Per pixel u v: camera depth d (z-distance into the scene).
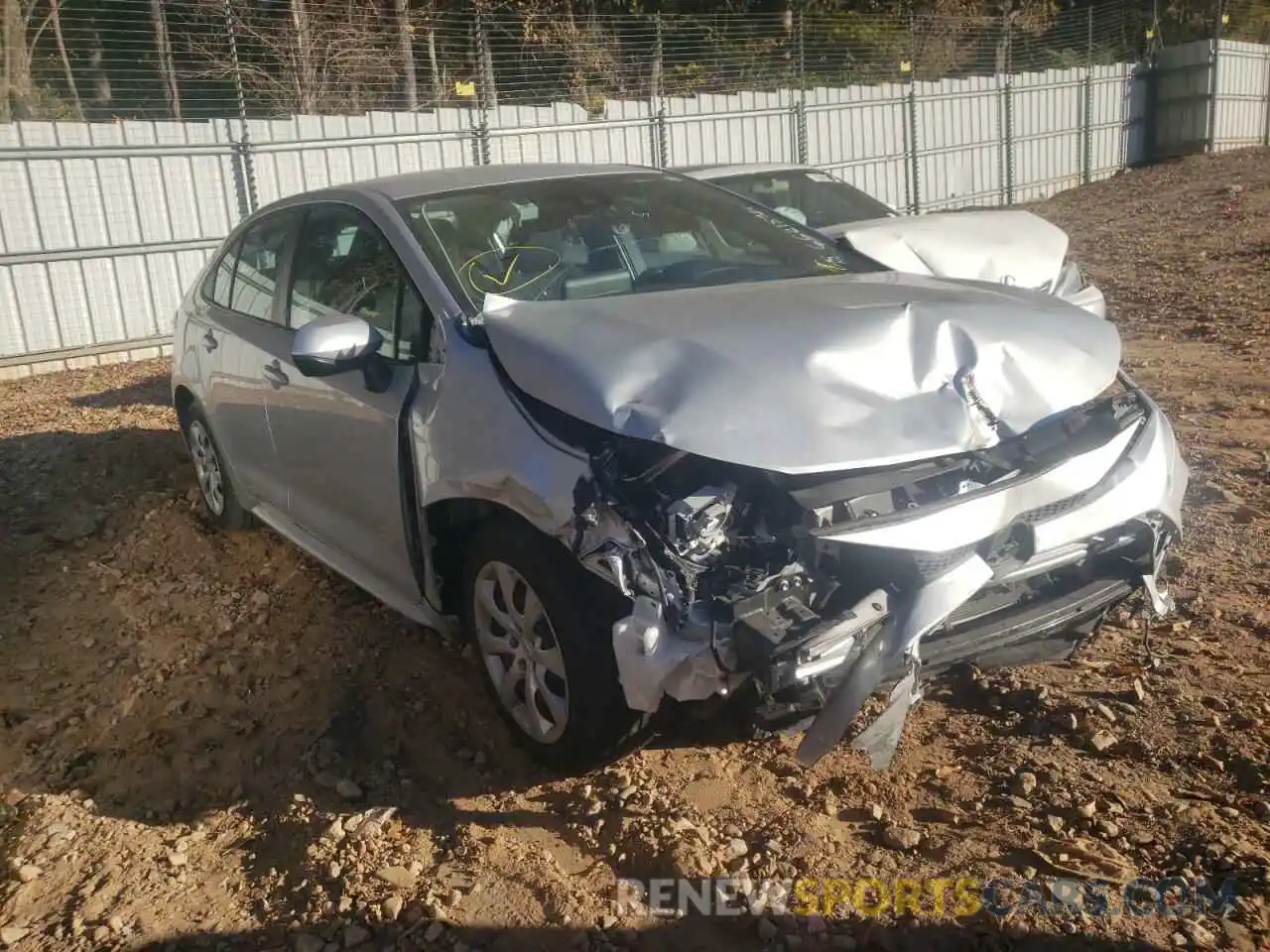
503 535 3.32
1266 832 2.99
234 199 12.52
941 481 3.11
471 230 4.09
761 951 2.72
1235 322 10.03
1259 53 26.14
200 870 3.22
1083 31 26.69
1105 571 3.44
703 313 3.44
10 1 14.08
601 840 3.16
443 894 2.96
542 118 15.25
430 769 3.58
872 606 2.82
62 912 3.12
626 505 2.96
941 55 24.20
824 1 24.08
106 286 11.77
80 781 3.75
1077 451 3.26
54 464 6.67
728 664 2.81
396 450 3.72
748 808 3.25
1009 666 3.60
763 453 2.89
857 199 9.06
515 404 3.30
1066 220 19.50
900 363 3.25
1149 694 3.69
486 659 3.57
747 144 17.73
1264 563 4.68
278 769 3.67
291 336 4.47
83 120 13.32
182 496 6.01
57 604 4.97
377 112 13.76
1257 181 20.77
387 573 4.03
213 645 4.48
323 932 2.88
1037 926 2.72
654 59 18.67
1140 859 2.94
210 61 14.96
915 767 3.41
